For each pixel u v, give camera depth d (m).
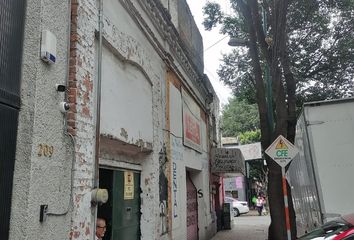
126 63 7.54
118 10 7.11
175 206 10.98
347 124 7.69
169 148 10.60
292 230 11.37
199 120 16.38
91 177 5.64
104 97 6.36
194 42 16.25
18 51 4.30
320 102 7.82
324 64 17.94
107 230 7.08
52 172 4.62
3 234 3.86
